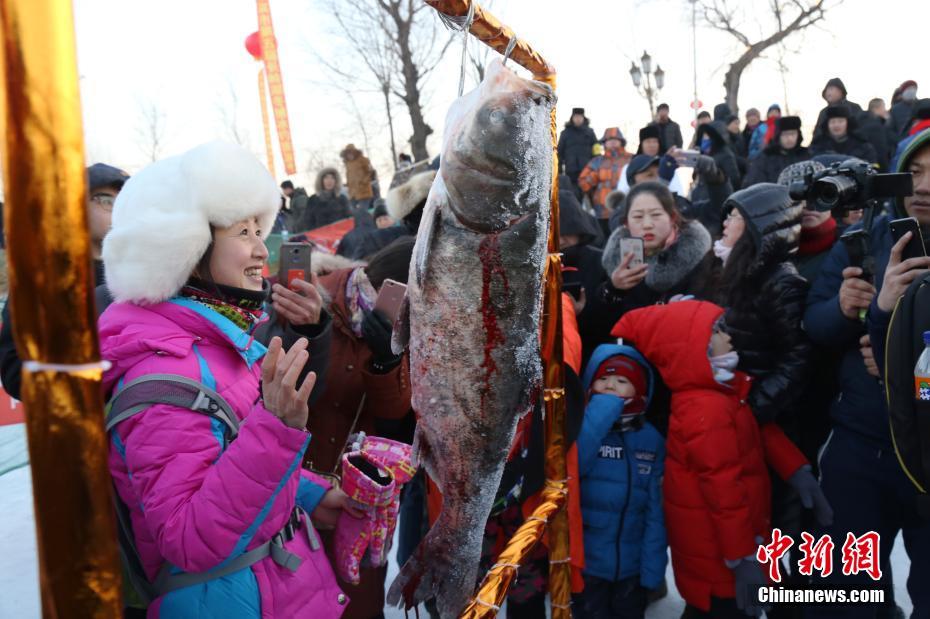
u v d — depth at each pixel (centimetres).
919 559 237
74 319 62
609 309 307
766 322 264
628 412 270
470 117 119
